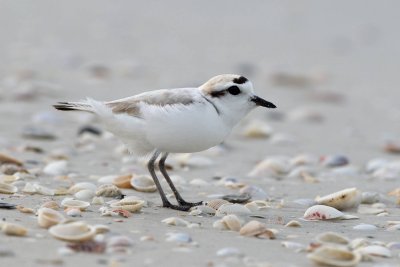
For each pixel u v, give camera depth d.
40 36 25.91
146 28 29.23
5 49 23.30
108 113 8.73
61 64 21.91
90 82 19.86
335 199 9.30
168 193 9.85
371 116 18.56
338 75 23.59
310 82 22.23
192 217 8.37
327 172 12.30
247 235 7.47
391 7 34.69
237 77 8.82
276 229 8.00
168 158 12.31
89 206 8.50
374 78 23.42
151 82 20.44
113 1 34.12
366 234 7.97
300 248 6.97
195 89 8.84
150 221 7.95
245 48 27.02
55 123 15.12
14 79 18.98
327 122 17.69
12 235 6.77
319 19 32.62
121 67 21.92
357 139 15.92
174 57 24.66
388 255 6.93
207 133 8.58
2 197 8.71
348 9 34.53
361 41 29.05
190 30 29.53
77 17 30.12
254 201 9.45
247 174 11.84
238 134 15.80
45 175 10.45
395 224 8.48
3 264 5.96
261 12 33.94
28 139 13.57
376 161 13.15
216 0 36.03
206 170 12.04
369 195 9.92
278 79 22.06
